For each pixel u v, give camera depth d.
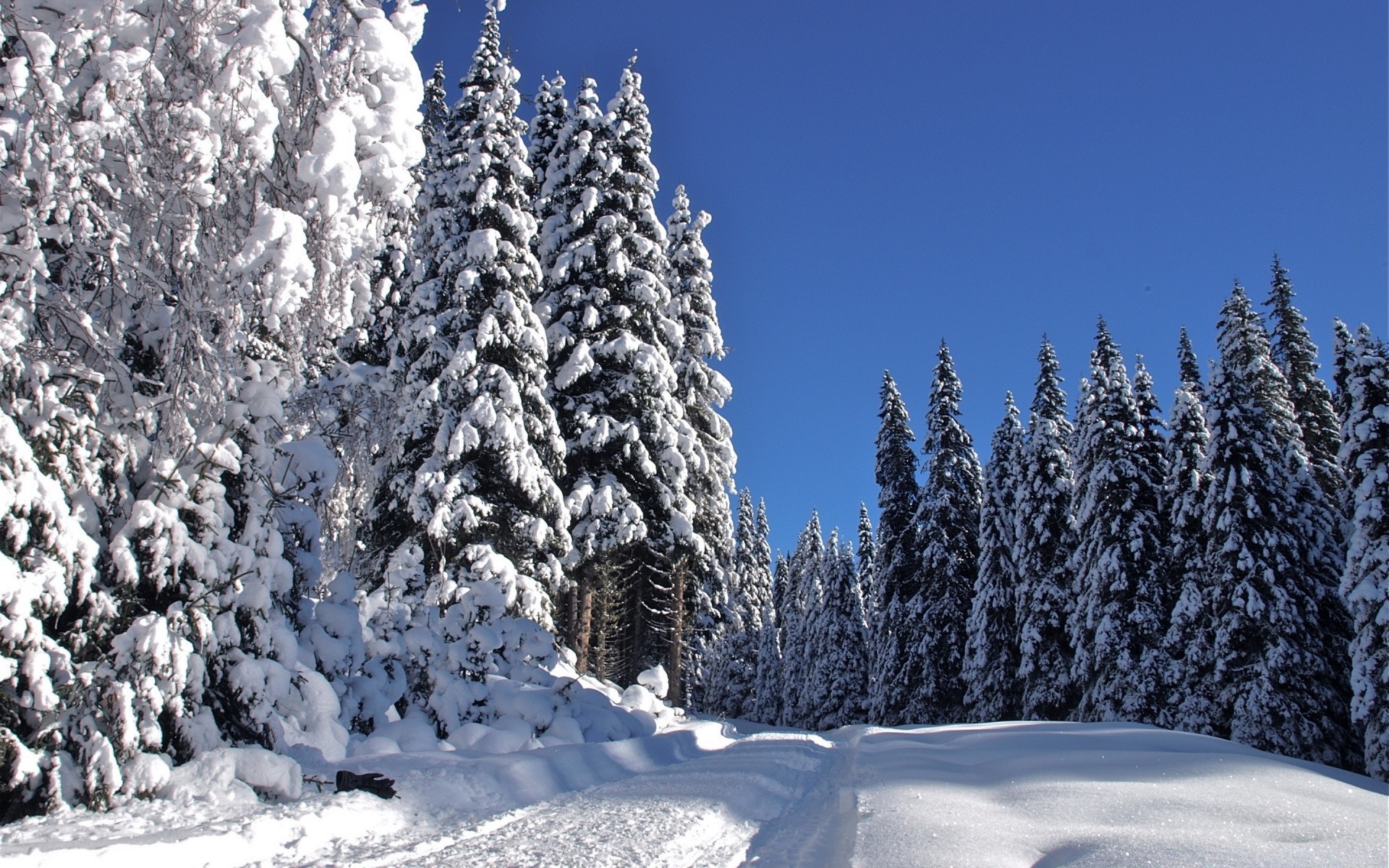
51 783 5.15
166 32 6.06
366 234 7.50
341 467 10.92
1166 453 27.09
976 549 33.72
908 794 6.65
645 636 24.59
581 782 8.27
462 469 15.07
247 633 7.08
